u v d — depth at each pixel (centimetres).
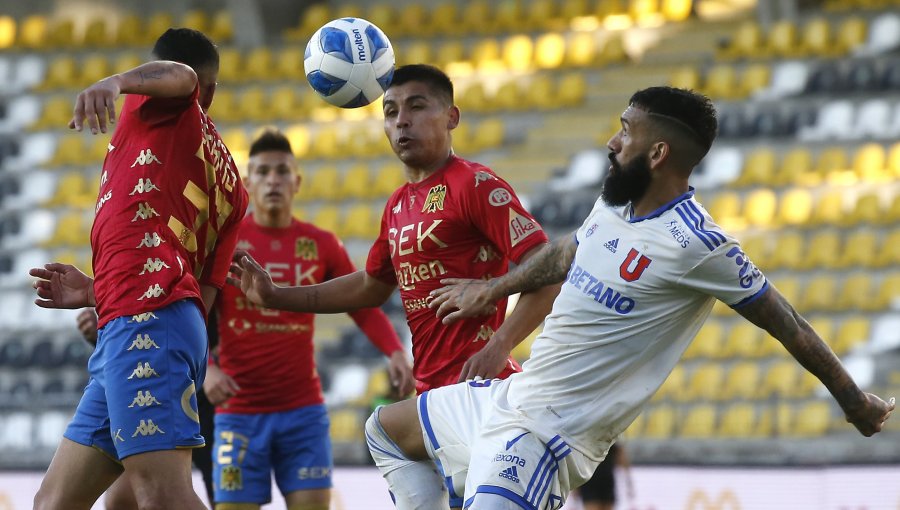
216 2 8800
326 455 2559
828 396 5134
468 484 1595
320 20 8594
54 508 1573
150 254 1513
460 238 1814
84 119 1388
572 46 7969
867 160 6469
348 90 1855
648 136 1522
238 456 2519
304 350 2544
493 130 7312
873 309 5666
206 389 2427
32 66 8306
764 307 1501
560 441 1559
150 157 1538
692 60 7662
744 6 8575
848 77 6981
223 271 1716
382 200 6956
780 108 6962
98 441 1569
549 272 1669
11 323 6500
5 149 7631
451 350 1828
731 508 3566
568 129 7269
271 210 2558
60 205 7194
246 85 8056
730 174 6656
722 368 5484
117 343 1496
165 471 1481
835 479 3466
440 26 8456
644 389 1570
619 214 1558
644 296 1526
